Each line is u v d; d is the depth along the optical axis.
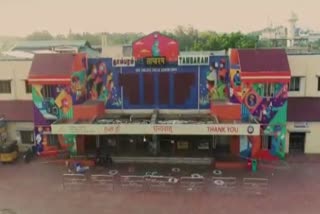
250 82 34.75
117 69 39.16
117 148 39.22
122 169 35.03
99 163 36.16
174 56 38.19
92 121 36.38
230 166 35.06
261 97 35.91
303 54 39.38
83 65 39.12
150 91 39.31
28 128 40.25
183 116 38.44
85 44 56.66
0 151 37.34
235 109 36.28
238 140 37.12
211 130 33.69
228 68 38.00
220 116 36.44
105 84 39.69
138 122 35.66
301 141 38.47
